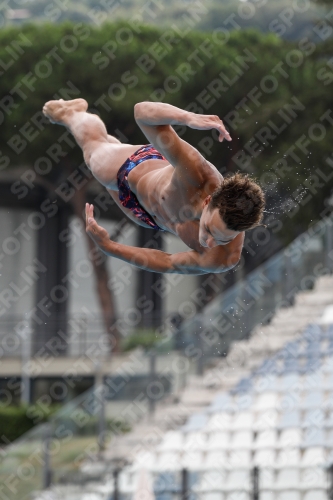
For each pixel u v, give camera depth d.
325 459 42.44
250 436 45.75
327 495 39.28
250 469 40.78
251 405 47.84
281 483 41.12
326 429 44.22
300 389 47.62
